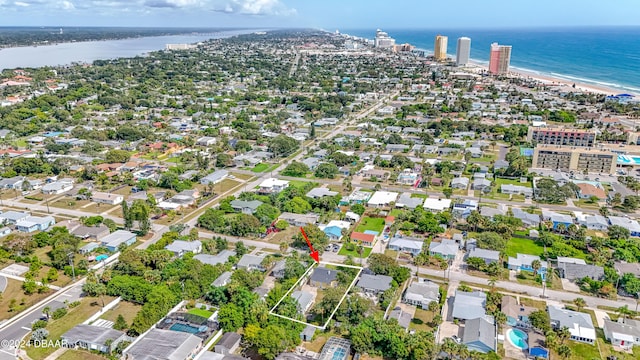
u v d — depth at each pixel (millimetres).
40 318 145875
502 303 150875
